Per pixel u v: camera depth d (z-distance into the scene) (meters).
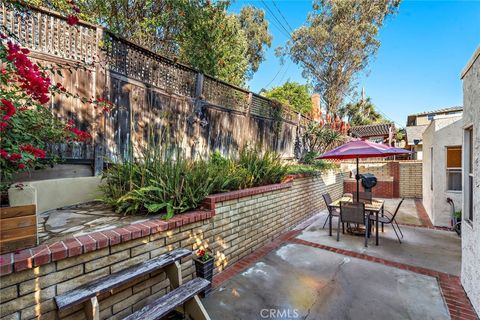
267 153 5.34
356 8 13.95
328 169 8.34
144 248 2.35
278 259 3.73
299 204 5.91
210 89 5.79
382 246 4.31
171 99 4.80
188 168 3.52
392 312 2.43
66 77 3.37
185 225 2.80
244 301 2.61
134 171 3.29
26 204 1.88
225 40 7.50
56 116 3.26
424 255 3.89
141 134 4.28
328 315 2.38
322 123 10.18
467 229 2.74
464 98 2.96
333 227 5.57
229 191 3.82
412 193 10.27
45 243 1.89
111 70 3.86
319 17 14.87
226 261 3.44
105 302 2.03
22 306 1.58
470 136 2.95
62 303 1.59
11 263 1.51
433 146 5.97
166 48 6.47
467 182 2.92
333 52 14.84
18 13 2.98
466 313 2.41
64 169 3.40
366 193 5.88
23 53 2.21
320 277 3.15
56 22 3.29
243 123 6.72
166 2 5.50
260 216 4.27
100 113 3.71
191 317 2.27
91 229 2.34
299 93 15.79
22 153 2.05
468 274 2.67
